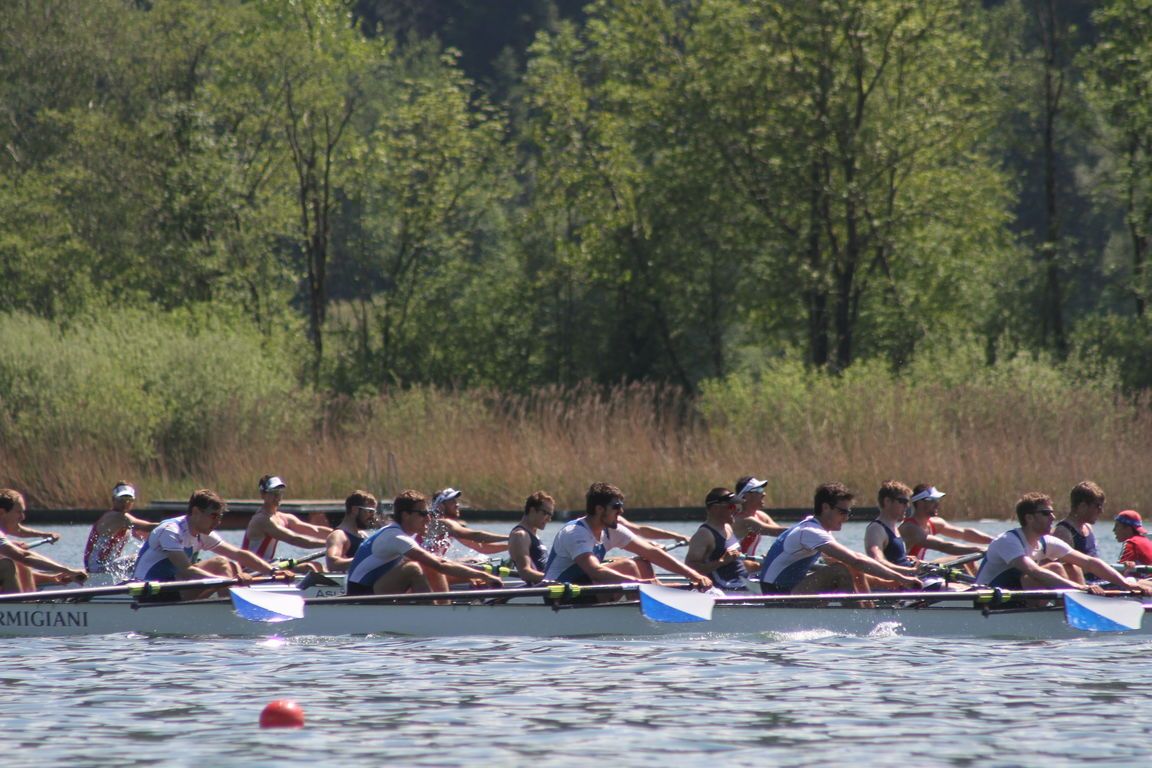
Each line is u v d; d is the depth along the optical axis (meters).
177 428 129.62
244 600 54.25
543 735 36.16
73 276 180.12
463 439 116.88
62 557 87.44
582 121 189.25
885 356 168.50
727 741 35.47
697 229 177.00
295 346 181.88
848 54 164.25
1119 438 112.25
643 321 187.88
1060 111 177.00
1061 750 34.44
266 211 184.00
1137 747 34.72
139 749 34.81
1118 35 161.88
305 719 38.19
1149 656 48.75
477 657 49.00
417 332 193.62
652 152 180.75
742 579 59.38
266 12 189.38
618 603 54.41
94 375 126.12
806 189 168.12
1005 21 199.50
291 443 124.00
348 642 53.09
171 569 57.03
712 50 170.00
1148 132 160.50
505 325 193.50
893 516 57.47
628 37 181.00
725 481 109.69
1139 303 167.88
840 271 172.62
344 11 193.25
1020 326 175.75
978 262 177.50
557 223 193.12
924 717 38.19
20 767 33.16
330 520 104.94
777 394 128.12
